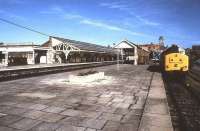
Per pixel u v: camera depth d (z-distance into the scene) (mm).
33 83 16125
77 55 43844
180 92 14016
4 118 7453
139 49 54375
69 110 8633
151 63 58031
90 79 17031
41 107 8969
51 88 13883
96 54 49625
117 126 6910
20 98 10648
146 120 7480
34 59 43656
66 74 23844
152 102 10195
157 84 16438
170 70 21531
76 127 6746
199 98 12109
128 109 8961
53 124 6969
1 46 44531
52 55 44344
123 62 56688
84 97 11188
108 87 14672
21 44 47688
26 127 6652
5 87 14070
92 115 8031
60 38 42812
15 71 19594
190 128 7359
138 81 18172
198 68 36719
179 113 9148
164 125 6992
